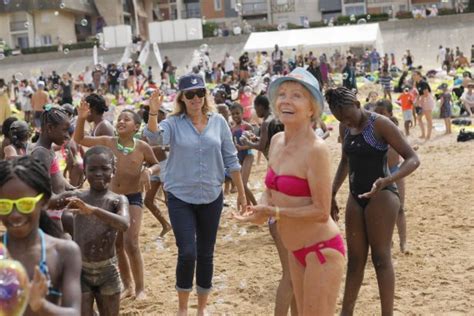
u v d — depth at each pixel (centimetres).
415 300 638
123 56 4778
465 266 732
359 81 3238
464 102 2270
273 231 537
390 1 6084
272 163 449
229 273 756
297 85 429
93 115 751
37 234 306
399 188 788
